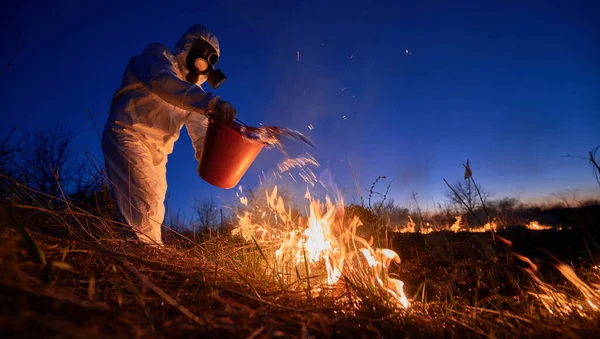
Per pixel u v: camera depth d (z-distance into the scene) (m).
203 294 2.08
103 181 3.83
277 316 1.89
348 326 1.84
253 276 2.83
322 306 2.19
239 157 3.46
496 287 2.93
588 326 2.01
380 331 2.01
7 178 2.76
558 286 2.61
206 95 3.38
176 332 1.58
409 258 4.18
